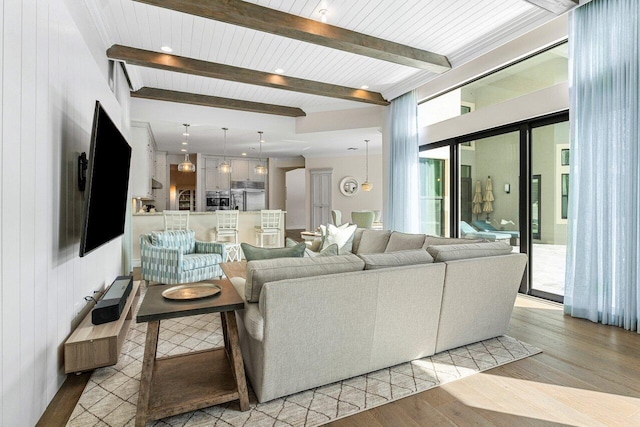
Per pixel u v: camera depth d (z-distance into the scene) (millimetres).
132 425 1691
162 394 1791
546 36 3627
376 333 2117
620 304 2949
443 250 2443
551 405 1840
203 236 6656
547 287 3900
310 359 1918
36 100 1745
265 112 6613
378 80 5441
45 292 1845
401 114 5746
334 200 9961
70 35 2303
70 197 2279
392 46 4066
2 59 1407
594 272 3098
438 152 5496
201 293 1992
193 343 2730
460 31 3855
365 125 6613
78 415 1771
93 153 2041
